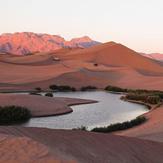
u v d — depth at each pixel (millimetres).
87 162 9500
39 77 79375
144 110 39438
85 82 80125
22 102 35625
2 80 72875
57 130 13078
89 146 11633
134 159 11719
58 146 10555
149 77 89250
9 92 57344
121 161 11023
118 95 61281
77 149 10820
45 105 35906
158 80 84562
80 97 55531
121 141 13234
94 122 30047
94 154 10805
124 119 32344
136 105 44844
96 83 81000
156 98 46656
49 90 66625
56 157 8141
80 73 86000
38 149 8484
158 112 32438
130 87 77938
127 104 45906
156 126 23375
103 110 38594
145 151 12898
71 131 13320
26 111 30641
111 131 24094
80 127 26781
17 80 74062
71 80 79438
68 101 44531
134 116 34500
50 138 11453
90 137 12789
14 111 29516
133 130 23125
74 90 70500
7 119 28719
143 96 49938
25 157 7887
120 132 23422
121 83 82438
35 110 33062
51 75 81438
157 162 12133
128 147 12648
